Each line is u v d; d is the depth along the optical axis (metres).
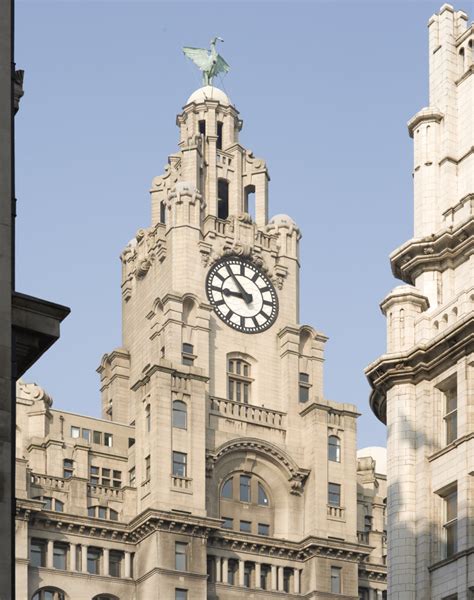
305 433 141.50
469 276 70.75
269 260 149.00
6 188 42.34
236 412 139.75
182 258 144.00
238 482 138.12
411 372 68.75
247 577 133.75
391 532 67.12
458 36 77.31
